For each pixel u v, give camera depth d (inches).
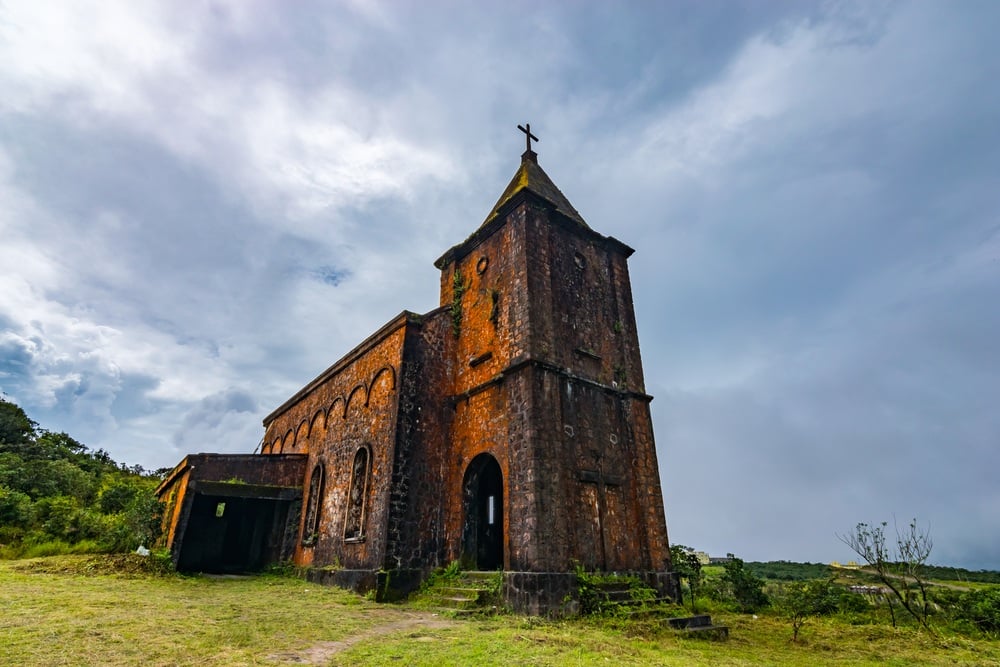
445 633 355.3
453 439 622.5
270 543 828.0
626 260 725.3
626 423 602.9
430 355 645.9
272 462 824.9
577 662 279.1
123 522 793.6
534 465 489.7
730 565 700.7
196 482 727.7
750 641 420.8
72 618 335.6
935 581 894.4
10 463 1224.2
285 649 291.4
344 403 759.1
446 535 580.4
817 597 598.9
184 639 296.7
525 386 528.4
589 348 611.5
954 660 362.6
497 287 625.6
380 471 601.9
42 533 761.6
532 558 461.1
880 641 431.5
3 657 240.2
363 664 263.1
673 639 387.9
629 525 555.2
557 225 653.9
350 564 614.9
